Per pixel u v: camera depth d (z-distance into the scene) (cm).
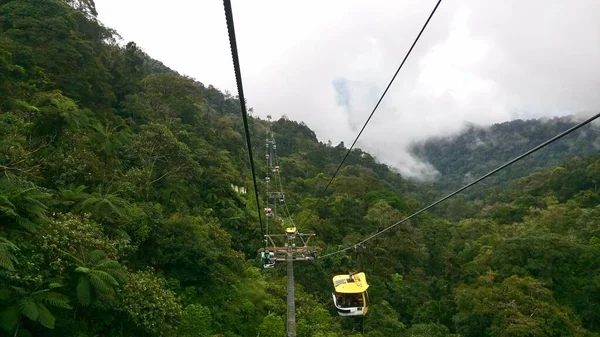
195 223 2073
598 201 4950
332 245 3438
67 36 2556
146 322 1093
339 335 2075
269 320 1750
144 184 2017
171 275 1683
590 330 2494
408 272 3509
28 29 2384
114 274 992
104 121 2500
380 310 2517
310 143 9325
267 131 9050
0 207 877
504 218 5519
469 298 2438
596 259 2717
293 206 4819
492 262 3014
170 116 3712
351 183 5228
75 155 1598
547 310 2197
